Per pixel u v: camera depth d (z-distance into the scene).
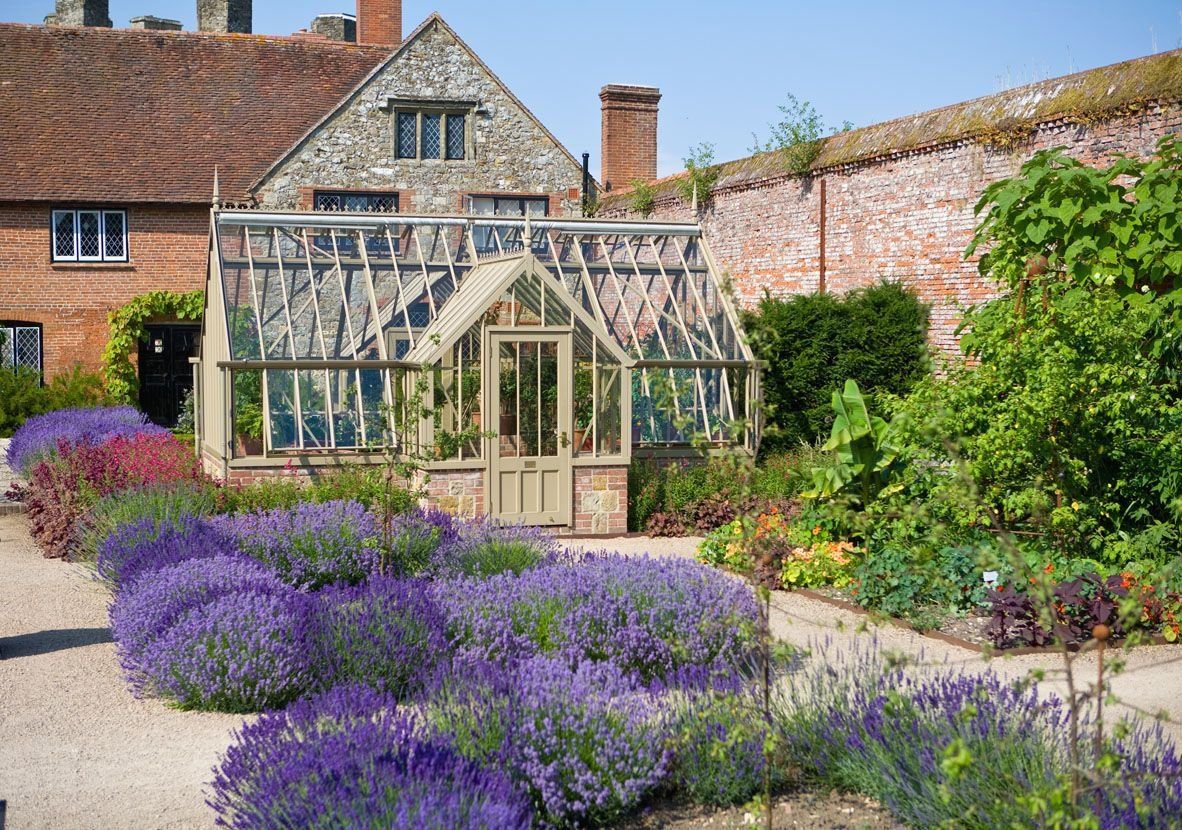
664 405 6.23
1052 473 10.91
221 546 10.79
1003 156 16.50
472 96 29.27
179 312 28.38
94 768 6.84
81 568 12.45
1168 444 10.64
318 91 31.45
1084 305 10.82
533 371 14.27
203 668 7.86
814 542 11.81
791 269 21.55
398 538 11.27
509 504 14.27
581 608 8.52
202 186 28.64
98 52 30.36
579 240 17.84
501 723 6.23
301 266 16.25
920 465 11.65
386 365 14.65
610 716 6.33
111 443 15.04
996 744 5.78
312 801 5.23
